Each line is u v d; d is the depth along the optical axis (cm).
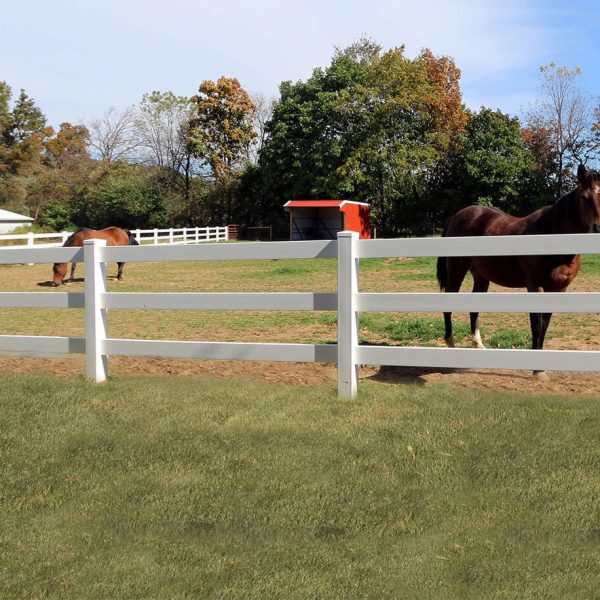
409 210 4928
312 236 4450
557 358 489
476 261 727
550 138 5300
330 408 501
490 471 384
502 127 4834
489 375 608
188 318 1080
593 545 310
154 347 600
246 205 5747
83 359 747
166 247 602
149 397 545
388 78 4772
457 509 347
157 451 432
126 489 383
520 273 679
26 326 1038
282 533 331
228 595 281
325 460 409
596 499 348
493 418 462
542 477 374
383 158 4781
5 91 6303
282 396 540
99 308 616
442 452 412
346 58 5216
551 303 498
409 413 480
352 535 327
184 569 302
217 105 6169
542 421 452
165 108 6525
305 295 554
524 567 295
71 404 531
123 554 317
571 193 630
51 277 1986
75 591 287
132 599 280
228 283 1717
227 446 434
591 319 927
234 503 362
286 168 5316
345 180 4750
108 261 618
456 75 5738
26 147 6000
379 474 388
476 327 759
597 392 533
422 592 279
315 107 4978
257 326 970
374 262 2191
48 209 5956
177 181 6550
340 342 533
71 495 379
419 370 641
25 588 290
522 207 4978
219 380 608
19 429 477
